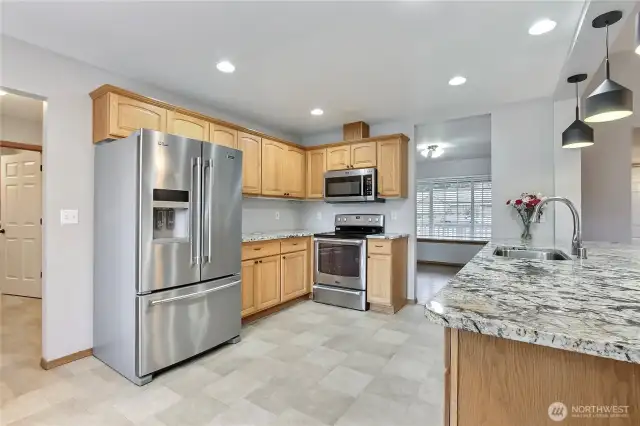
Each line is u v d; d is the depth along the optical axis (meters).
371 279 3.70
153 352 2.16
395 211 4.18
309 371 2.27
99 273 2.45
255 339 2.86
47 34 2.12
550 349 0.77
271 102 3.42
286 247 3.78
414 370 2.29
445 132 4.63
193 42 2.23
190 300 2.39
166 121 2.76
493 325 0.77
